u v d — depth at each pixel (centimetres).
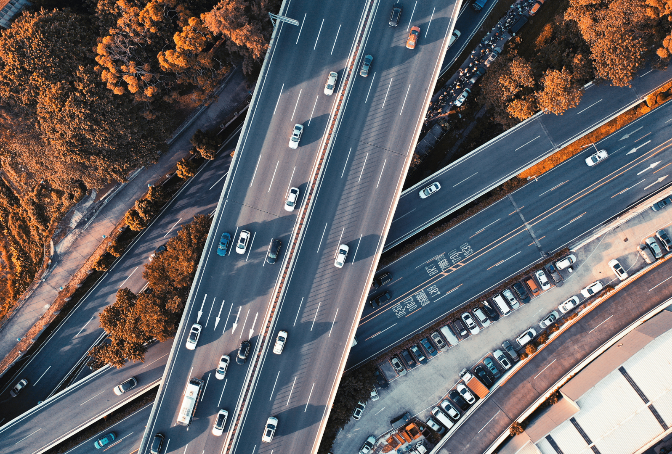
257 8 6931
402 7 7181
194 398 7006
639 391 7488
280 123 7188
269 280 7206
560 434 7562
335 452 7975
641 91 7812
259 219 7212
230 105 7994
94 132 6869
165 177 8006
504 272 7994
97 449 7756
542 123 7775
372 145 7188
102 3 6894
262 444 7119
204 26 6644
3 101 6956
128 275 8075
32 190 7825
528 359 7906
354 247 7181
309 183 7188
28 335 7981
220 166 8056
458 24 8194
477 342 8050
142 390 7788
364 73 7100
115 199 8025
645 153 7962
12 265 7994
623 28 6962
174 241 7288
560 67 7600
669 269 7906
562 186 7994
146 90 6762
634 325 7850
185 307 7175
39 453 7631
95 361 7706
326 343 7169
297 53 7156
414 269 7981
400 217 7862
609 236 8050
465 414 7906
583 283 8050
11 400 8000
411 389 8038
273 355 7175
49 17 6744
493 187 7819
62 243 7994
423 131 8219
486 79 7719
